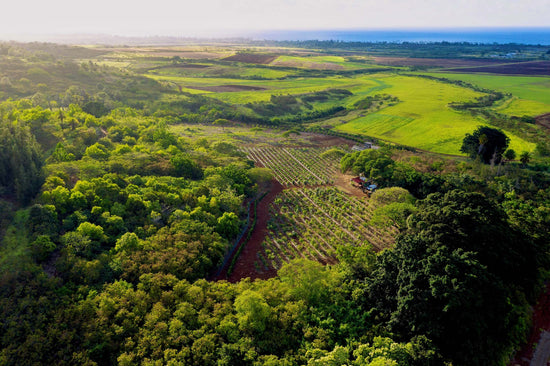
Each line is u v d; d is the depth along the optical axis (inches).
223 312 1882.4
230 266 2672.2
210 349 1656.0
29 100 6166.3
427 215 2573.8
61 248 2251.5
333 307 2032.5
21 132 3400.6
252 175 4242.1
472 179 4173.2
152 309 1870.1
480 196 2694.4
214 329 1782.7
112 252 2356.1
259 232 3262.8
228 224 2970.0
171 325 1764.3
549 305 2439.7
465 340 1813.5
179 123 7347.4
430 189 3789.4
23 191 2765.7
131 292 1958.7
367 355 1676.9
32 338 1610.5
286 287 2113.7
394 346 1694.1
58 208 2664.9
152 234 2655.0
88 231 2427.4
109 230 2588.6
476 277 1932.8
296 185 4485.7
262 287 2121.1
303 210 3703.3
